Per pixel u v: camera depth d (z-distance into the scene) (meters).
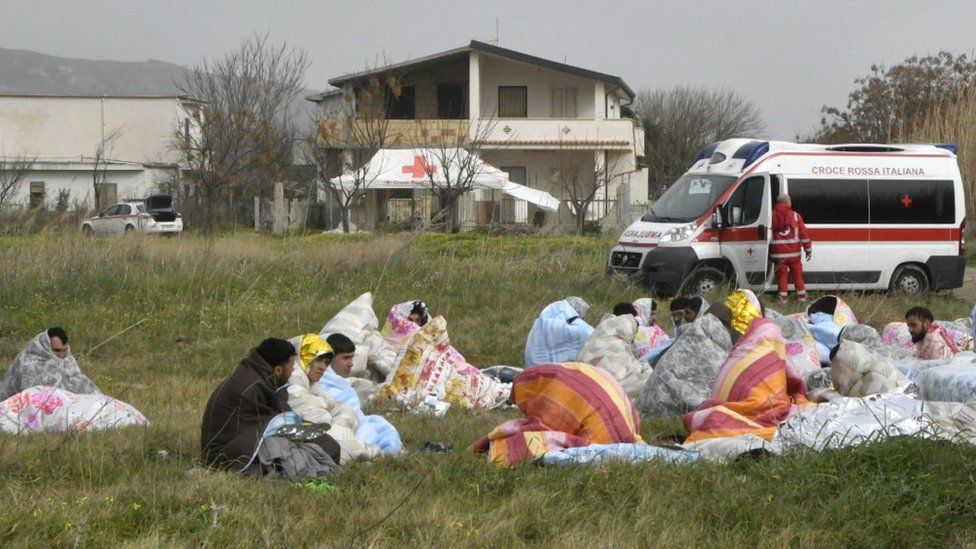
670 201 36.72
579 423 14.48
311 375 15.99
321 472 13.69
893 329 23.52
